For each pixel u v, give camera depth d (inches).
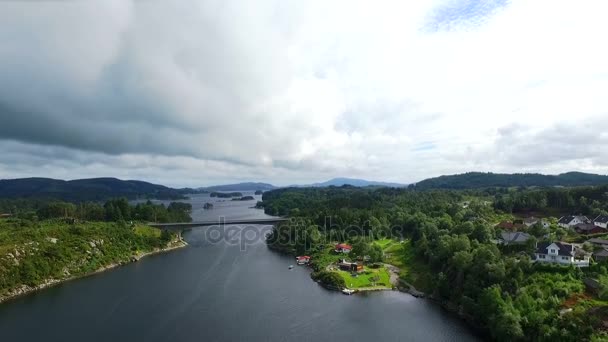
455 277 4507.9
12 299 4803.2
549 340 2923.2
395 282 5295.3
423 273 5388.8
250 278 5713.6
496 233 5625.0
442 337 3565.5
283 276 5831.7
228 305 4478.3
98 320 4035.4
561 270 3841.0
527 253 4480.8
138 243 7711.6
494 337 3408.0
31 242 5866.1
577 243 5068.9
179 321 3981.3
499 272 3912.4
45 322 4003.4
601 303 3176.7
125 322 3973.9
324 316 4119.1
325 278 5423.2
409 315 4141.2
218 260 7047.2
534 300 3403.1
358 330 3742.6
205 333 3681.1
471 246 5113.2
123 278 5807.1
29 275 5265.8
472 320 3900.1
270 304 4515.3
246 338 3567.9
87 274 6048.2
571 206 7780.5
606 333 2721.5
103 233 7234.3
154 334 3666.3
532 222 6658.5
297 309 4343.0
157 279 5703.7
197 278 5728.3
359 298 4751.5
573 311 3036.4
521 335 3115.2
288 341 3501.5
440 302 4539.9
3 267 5098.4
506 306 3412.9
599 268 3841.0
